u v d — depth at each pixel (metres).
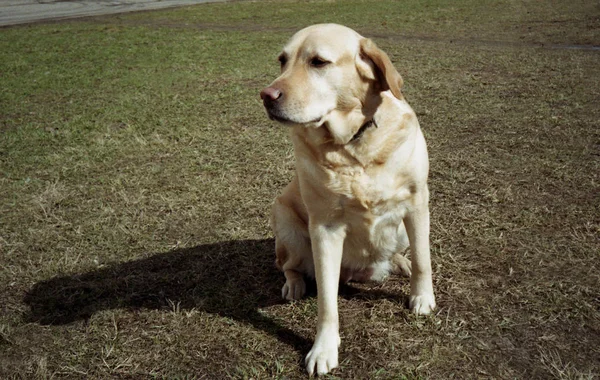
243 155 2.62
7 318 1.62
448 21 6.77
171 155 2.66
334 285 1.44
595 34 5.44
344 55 1.37
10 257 1.91
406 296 1.63
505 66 4.15
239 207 2.16
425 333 1.48
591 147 2.44
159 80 4.17
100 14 8.49
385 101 1.42
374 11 7.85
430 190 2.18
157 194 2.27
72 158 2.65
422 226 1.50
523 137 2.62
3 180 2.43
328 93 1.36
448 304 1.57
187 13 8.43
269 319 1.58
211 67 4.55
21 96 3.83
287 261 1.70
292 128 1.45
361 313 1.57
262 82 4.02
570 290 1.58
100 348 1.50
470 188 2.17
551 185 2.14
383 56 1.36
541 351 1.39
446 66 4.24
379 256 1.59
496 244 1.81
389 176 1.42
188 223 2.07
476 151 2.50
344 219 1.45
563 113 2.93
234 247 1.92
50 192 2.31
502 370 1.35
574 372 1.32
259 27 6.84
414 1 8.81
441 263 1.74
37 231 2.05
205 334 1.53
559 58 4.34
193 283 1.74
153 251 1.92
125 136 2.93
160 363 1.45
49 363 1.47
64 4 9.84
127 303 1.67
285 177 2.37
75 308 1.66
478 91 3.48
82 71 4.57
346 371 1.38
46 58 5.16
